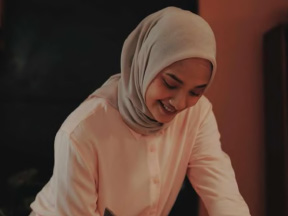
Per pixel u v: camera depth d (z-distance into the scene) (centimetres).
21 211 171
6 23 170
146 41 74
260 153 201
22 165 175
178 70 67
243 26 195
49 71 174
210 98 197
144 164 87
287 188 179
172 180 95
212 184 92
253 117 199
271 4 195
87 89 176
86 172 81
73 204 80
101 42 174
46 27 172
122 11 174
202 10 192
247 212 87
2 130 175
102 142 82
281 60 178
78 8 172
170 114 76
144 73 74
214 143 97
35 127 175
